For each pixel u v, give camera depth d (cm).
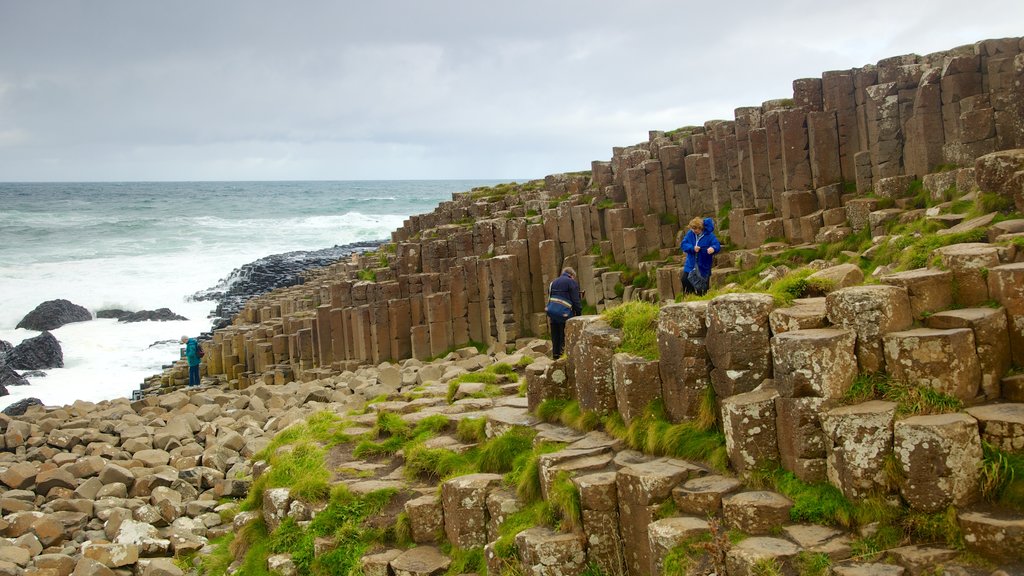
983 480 827
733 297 1066
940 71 2067
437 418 1628
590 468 1144
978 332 908
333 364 3491
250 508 1623
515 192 4338
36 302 5431
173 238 8944
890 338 920
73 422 2539
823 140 2394
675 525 959
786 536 900
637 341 1274
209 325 5053
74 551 1672
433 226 4469
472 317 3266
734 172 2667
